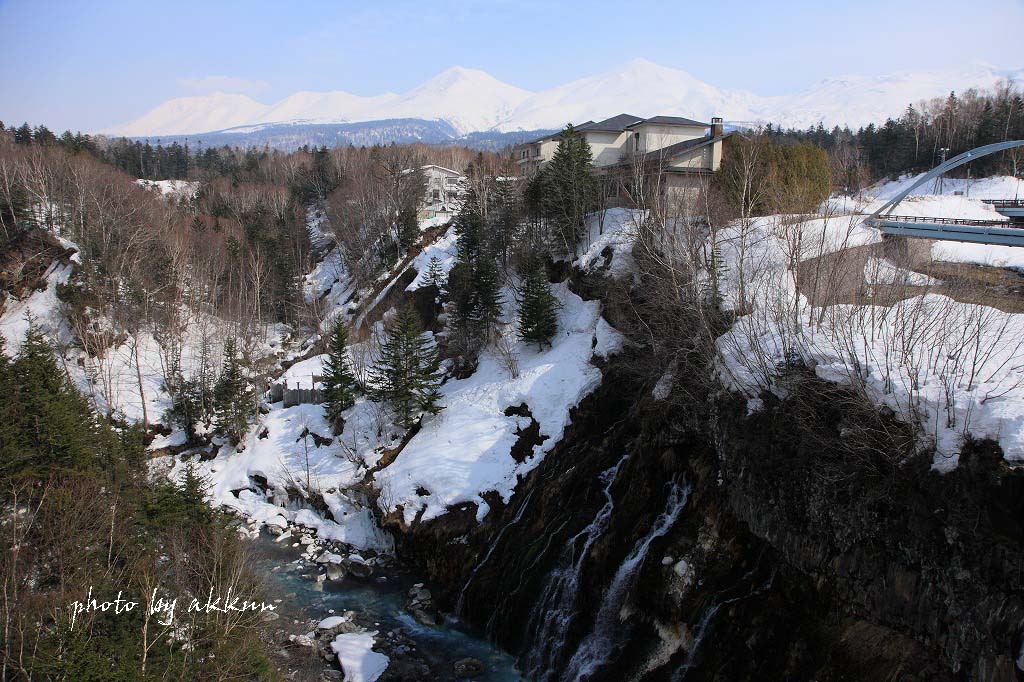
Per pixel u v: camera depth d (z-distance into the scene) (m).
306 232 116.75
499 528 43.97
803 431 32.22
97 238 80.38
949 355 29.78
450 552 43.88
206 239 94.06
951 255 51.88
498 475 48.09
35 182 92.50
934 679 24.47
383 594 42.94
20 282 82.31
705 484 36.31
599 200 69.56
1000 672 22.86
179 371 69.94
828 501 29.64
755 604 30.36
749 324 39.84
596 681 32.50
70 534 29.59
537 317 58.72
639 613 33.72
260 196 128.38
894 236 52.47
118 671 23.05
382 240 100.00
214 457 65.00
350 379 60.38
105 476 36.84
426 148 166.62
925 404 28.62
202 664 27.03
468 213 83.38
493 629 38.38
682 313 45.47
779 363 36.34
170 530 34.94
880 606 26.98
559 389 52.75
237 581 32.78
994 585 23.48
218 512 38.16
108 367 69.81
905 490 27.58
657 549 35.03
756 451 33.84
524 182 85.44
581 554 38.22
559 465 46.75
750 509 33.16
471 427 52.59
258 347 78.50
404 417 55.34
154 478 45.59
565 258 69.69
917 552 26.09
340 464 56.56
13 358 61.25
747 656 29.16
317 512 53.88
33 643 23.78
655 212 52.75
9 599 25.58
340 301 96.94
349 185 117.88
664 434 40.81
